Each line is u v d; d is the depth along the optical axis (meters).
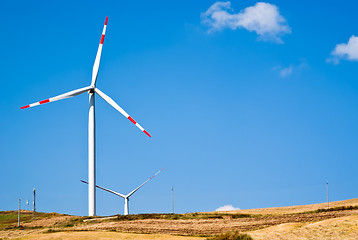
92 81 103.44
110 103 101.62
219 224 82.88
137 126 100.06
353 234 62.53
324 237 62.00
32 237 71.19
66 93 98.56
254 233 66.94
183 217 94.06
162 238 68.56
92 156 103.75
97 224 89.44
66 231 81.19
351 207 91.94
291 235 64.19
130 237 70.31
